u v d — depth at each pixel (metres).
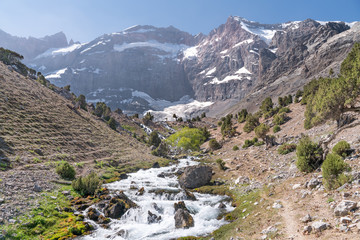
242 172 38.88
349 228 11.27
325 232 11.80
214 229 19.78
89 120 76.94
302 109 84.50
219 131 132.25
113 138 75.12
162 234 19.75
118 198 26.61
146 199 30.19
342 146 23.83
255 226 16.17
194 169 37.94
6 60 83.50
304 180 21.98
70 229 19.78
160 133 140.88
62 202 25.05
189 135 92.88
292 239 12.40
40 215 20.92
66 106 74.69
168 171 51.19
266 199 21.50
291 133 58.72
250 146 64.62
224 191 31.80
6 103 48.16
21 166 31.92
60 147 46.75
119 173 44.62
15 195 23.06
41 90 72.00
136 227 21.41
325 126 44.59
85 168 42.19
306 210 15.39
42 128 49.34
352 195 14.36
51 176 31.67
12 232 17.56
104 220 22.48
